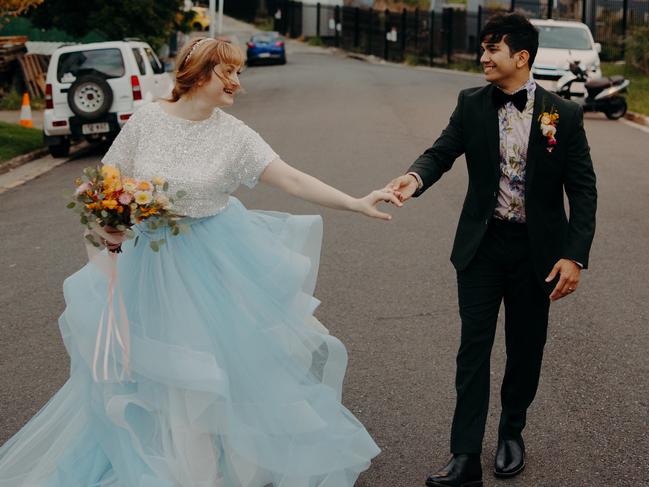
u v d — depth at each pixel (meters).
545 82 20.64
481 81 30.09
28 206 11.46
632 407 5.11
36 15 24.98
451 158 4.21
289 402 3.82
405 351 6.02
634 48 28.14
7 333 6.54
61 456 3.83
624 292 7.29
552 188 4.08
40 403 5.29
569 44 21.64
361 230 9.42
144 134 3.88
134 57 16.27
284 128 17.64
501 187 4.11
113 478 3.75
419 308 6.93
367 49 49.38
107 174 3.64
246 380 3.79
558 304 7.00
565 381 5.50
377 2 58.91
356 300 7.14
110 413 3.59
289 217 4.23
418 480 4.32
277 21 61.78
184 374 3.58
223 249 3.93
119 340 3.70
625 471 4.38
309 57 48.34
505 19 3.94
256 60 42.34
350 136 16.36
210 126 3.89
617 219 9.92
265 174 3.96
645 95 22.64
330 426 3.94
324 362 4.11
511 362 4.36
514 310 4.25
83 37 25.70
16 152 16.02
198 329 3.71
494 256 4.16
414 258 8.34
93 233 3.79
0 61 24.20
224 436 3.69
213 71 3.79
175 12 26.94
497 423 4.95
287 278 3.99
